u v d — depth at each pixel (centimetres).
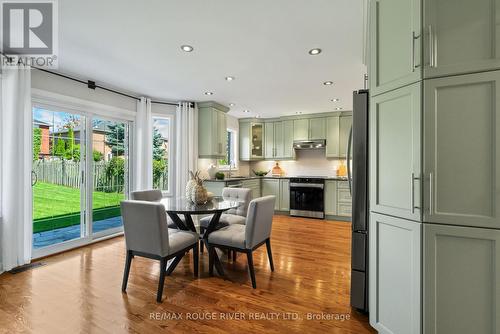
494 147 120
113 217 418
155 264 298
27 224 294
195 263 265
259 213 248
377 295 166
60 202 348
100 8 192
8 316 195
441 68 129
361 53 268
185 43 249
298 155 634
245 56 277
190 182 313
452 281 131
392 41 150
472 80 123
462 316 129
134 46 255
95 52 270
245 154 636
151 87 394
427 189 133
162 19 207
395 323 153
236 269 285
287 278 262
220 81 361
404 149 144
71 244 350
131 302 215
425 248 135
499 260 121
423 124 134
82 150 370
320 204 546
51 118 337
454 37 127
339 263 302
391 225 154
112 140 415
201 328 182
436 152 131
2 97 270
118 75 341
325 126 571
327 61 289
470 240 126
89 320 190
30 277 261
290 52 267
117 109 408
